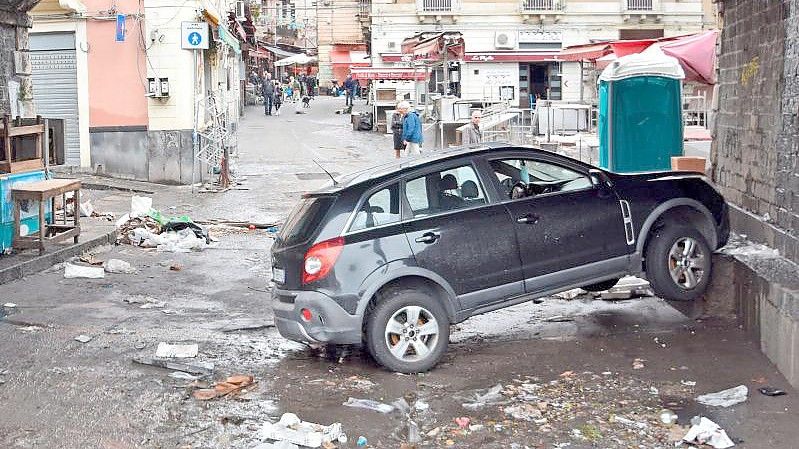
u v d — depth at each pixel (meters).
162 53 20.19
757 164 9.27
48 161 12.73
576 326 8.71
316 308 7.20
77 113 20.53
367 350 7.82
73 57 20.39
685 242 8.34
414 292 7.28
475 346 8.13
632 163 14.09
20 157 12.01
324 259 7.20
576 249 7.90
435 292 7.48
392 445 5.72
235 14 32.53
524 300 7.79
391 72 37.59
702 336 8.06
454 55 24.88
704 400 6.37
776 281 7.27
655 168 14.11
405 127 21.23
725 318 8.53
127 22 20.19
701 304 8.65
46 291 10.24
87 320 9.03
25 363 7.53
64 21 20.19
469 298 7.53
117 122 20.48
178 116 20.39
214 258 12.55
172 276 11.32
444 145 24.81
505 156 7.95
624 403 6.39
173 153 20.42
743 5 9.83
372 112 37.84
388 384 6.98
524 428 5.95
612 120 14.02
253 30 42.81
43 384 6.96
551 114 24.31
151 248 13.14
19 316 9.12
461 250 7.48
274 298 7.73
